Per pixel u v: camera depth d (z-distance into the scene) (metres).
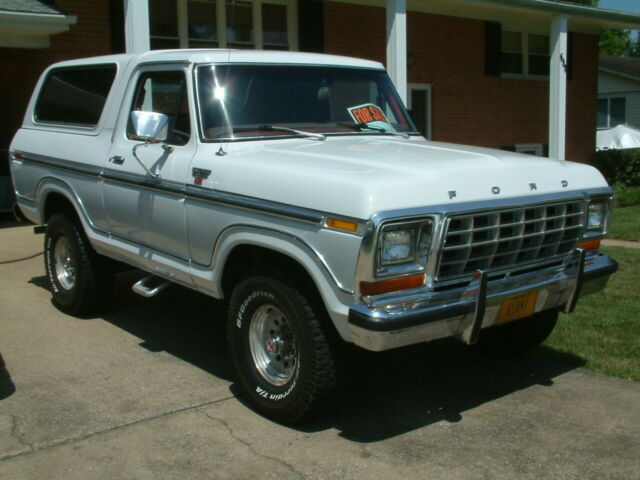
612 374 4.66
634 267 7.71
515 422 3.97
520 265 3.92
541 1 12.40
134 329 5.51
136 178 4.68
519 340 4.86
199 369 4.71
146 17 7.84
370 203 3.27
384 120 5.14
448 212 3.42
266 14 12.05
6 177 10.20
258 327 4.04
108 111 5.15
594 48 18.22
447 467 3.45
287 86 4.74
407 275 3.40
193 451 3.60
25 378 4.50
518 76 16.38
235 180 3.95
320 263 3.47
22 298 6.30
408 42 14.17
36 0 9.49
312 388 3.67
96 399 4.20
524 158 4.19
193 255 4.33
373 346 3.31
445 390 4.45
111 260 5.62
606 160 18.42
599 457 3.55
